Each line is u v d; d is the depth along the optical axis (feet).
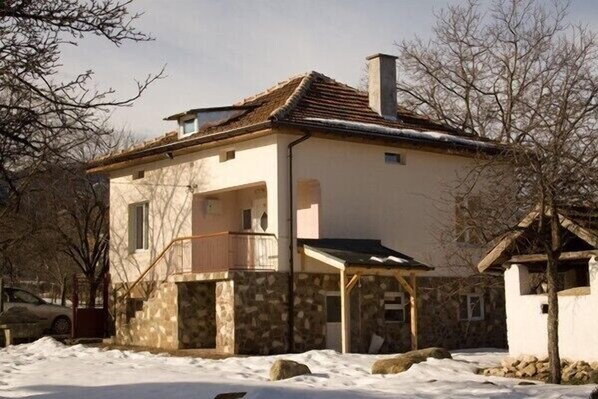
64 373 59.47
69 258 138.62
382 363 58.80
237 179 78.74
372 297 79.10
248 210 85.46
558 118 54.65
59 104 34.96
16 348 78.84
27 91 34.58
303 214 79.56
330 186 77.87
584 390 45.16
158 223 87.56
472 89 126.41
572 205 53.93
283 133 75.20
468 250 85.10
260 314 73.61
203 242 79.10
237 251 76.23
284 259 74.69
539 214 53.42
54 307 105.91
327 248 74.95
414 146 81.82
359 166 79.92
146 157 86.53
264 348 73.41
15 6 33.35
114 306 91.91
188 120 85.46
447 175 85.46
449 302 83.87
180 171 84.99
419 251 82.74
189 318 80.94
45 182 65.31
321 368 59.77
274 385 49.65
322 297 76.69
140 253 89.61
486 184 83.41
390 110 87.30
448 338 83.41
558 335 54.85
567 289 60.29
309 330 75.66
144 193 89.45
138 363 65.67
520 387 47.11
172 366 63.10
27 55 34.32
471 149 84.12
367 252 75.66
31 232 94.63
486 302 86.94
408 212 82.58
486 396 44.57
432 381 51.57
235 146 79.20
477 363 61.93
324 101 84.07
